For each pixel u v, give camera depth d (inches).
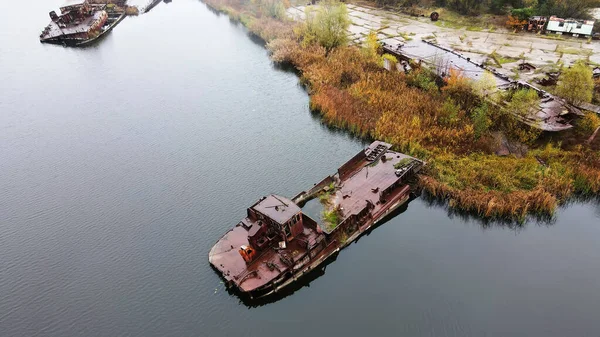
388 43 3521.2
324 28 3467.0
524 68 2935.5
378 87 2770.7
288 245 1624.0
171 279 1676.9
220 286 1628.9
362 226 1772.9
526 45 3356.3
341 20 3385.8
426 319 1475.1
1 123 2915.8
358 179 1971.0
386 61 3122.5
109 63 3791.8
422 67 2886.3
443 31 3777.1
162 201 2087.8
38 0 6323.8
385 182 1920.5
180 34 4439.0
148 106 3014.3
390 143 2293.3
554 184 1916.8
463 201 1894.7
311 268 1631.4
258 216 1679.4
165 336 1482.5
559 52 3181.6
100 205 2095.2
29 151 2583.7
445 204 1961.1
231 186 2150.6
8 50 4224.9
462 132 2258.9
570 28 3452.3
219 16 4968.0
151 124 2783.0
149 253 1802.4
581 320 1449.3
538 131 2199.8
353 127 2502.5
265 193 2081.7
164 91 3213.6
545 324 1440.7
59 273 1744.6
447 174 2057.1
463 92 2554.1
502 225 1851.6
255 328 1498.5
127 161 2420.0
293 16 4439.0
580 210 1907.0
